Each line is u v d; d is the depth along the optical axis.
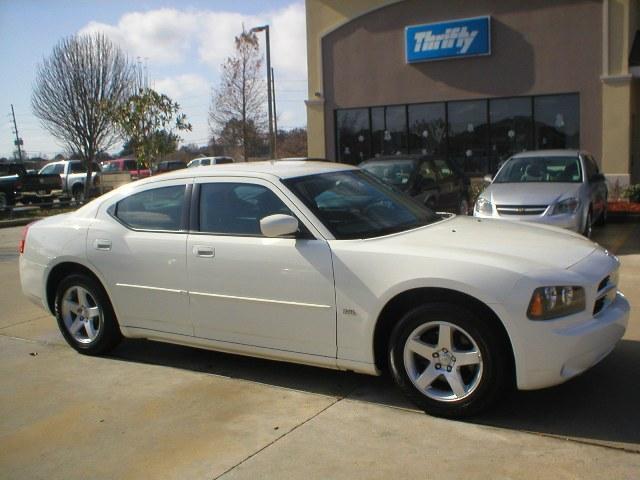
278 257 4.77
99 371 5.61
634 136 17.27
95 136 27.28
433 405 4.27
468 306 4.12
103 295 5.83
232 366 5.57
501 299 3.97
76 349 6.09
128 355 6.03
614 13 15.90
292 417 4.44
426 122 18.69
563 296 4.02
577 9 16.31
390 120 19.17
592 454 3.72
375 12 18.84
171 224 5.42
